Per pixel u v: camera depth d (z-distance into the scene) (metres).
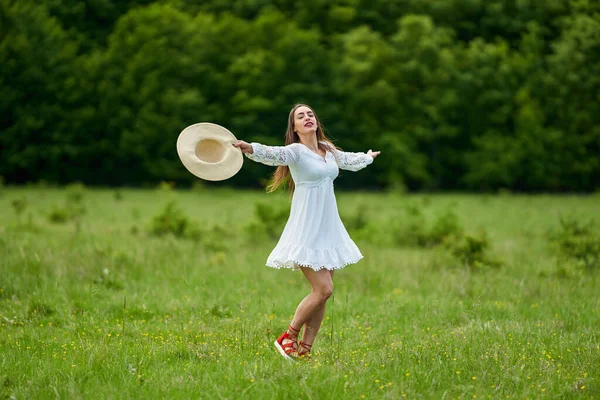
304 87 61.81
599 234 18.16
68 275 11.02
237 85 62.78
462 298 10.57
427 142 67.38
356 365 6.44
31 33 60.25
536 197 53.69
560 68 65.06
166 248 14.26
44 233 18.14
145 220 23.95
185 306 9.38
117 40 62.25
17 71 58.25
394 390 5.61
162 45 60.88
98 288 10.07
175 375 6.14
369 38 65.50
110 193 46.56
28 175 60.25
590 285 11.64
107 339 7.43
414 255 15.90
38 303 8.98
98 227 20.45
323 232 6.77
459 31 75.00
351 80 63.59
